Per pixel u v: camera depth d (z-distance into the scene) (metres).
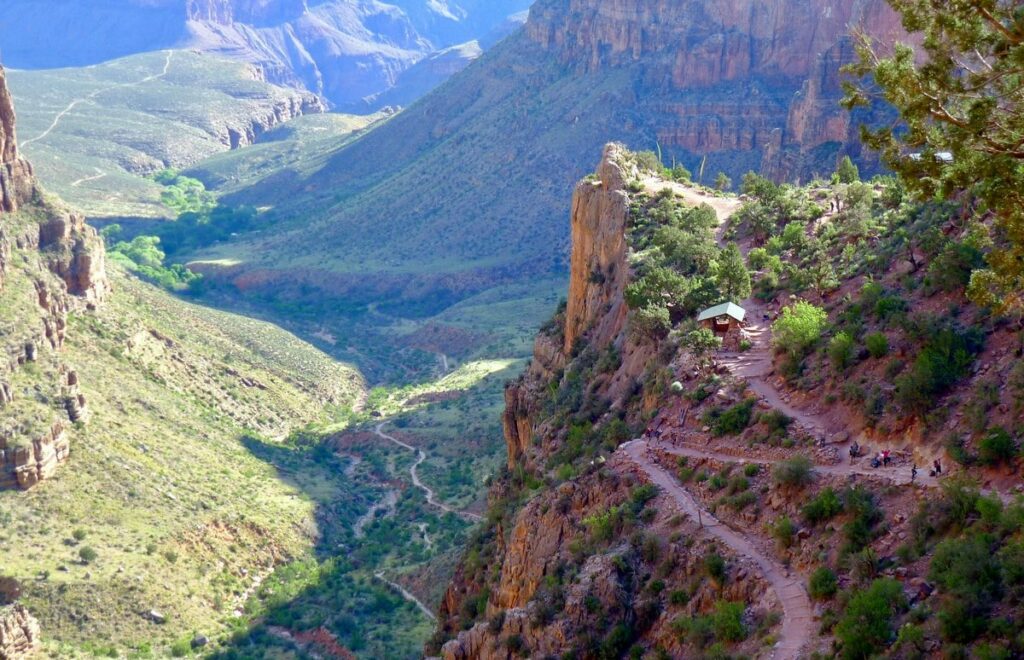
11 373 169.12
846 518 62.78
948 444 64.31
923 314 77.38
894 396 70.88
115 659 134.00
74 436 168.25
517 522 82.38
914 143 59.16
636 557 68.75
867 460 68.38
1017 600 50.97
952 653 50.00
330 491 198.88
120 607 141.00
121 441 178.00
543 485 93.88
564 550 75.19
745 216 130.75
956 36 56.38
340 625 144.25
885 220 108.69
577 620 66.69
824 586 58.09
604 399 102.88
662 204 132.75
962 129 57.28
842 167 144.25
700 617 61.91
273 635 144.12
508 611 72.56
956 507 58.22
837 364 78.31
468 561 103.06
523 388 136.00
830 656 53.44
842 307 91.25
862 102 60.19
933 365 70.12
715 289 103.38
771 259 110.56
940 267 81.50
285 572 164.88
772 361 85.50
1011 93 56.62
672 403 85.31
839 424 73.50
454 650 74.31
